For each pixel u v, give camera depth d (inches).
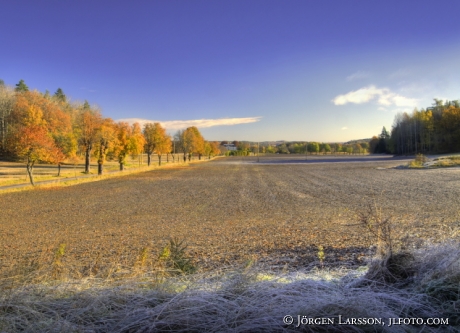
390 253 159.2
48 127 1562.5
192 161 4352.9
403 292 134.5
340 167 2293.3
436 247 167.8
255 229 436.5
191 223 507.5
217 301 128.3
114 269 195.9
